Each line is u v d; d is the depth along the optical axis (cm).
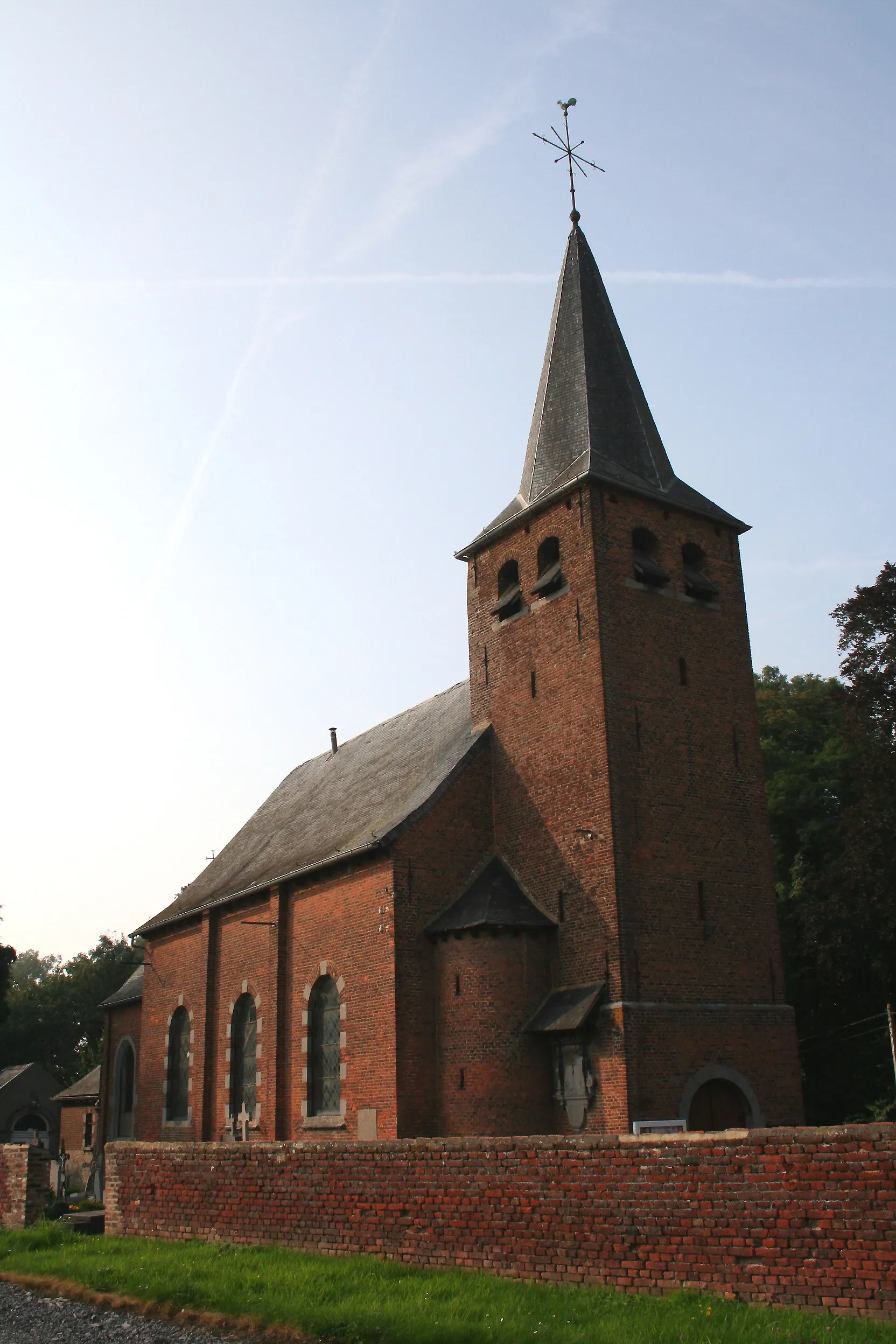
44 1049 8938
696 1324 934
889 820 3120
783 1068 2373
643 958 2248
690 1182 1097
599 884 2309
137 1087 3656
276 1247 1530
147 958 3750
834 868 3306
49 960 13312
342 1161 1480
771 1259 1019
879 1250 941
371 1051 2458
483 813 2662
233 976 3183
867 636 3475
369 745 3722
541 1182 1234
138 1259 1473
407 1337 976
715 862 2441
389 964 2442
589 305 2992
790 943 3556
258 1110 2914
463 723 3034
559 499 2655
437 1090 2375
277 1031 2838
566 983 2347
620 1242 1144
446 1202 1333
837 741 3947
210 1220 1672
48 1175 2028
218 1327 1127
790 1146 1024
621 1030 2159
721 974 2352
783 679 4609
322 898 2780
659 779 2422
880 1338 864
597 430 2766
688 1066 2217
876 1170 955
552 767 2520
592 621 2483
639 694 2466
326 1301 1151
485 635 2847
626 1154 1159
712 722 2566
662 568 2630
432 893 2525
